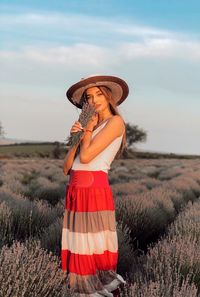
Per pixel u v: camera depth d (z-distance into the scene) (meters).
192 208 9.40
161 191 12.19
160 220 8.20
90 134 3.47
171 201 11.16
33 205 7.82
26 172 27.89
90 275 3.46
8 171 26.05
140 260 5.29
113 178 23.78
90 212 3.46
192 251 4.83
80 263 3.46
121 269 5.35
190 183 18.75
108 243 3.51
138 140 102.88
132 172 32.66
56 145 69.88
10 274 3.40
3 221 6.47
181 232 6.39
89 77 3.57
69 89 3.70
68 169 3.69
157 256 4.79
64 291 3.37
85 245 3.46
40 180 18.59
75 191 3.52
